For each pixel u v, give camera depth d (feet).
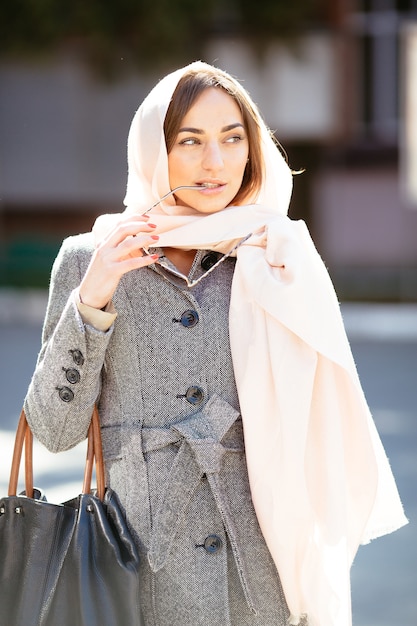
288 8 120.57
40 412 13.33
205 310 13.69
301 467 13.43
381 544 30.99
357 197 134.51
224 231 13.70
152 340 13.52
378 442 14.48
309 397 13.52
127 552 13.16
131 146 14.06
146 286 13.60
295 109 127.44
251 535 13.56
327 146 133.80
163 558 13.20
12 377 60.95
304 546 13.66
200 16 111.55
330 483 13.71
